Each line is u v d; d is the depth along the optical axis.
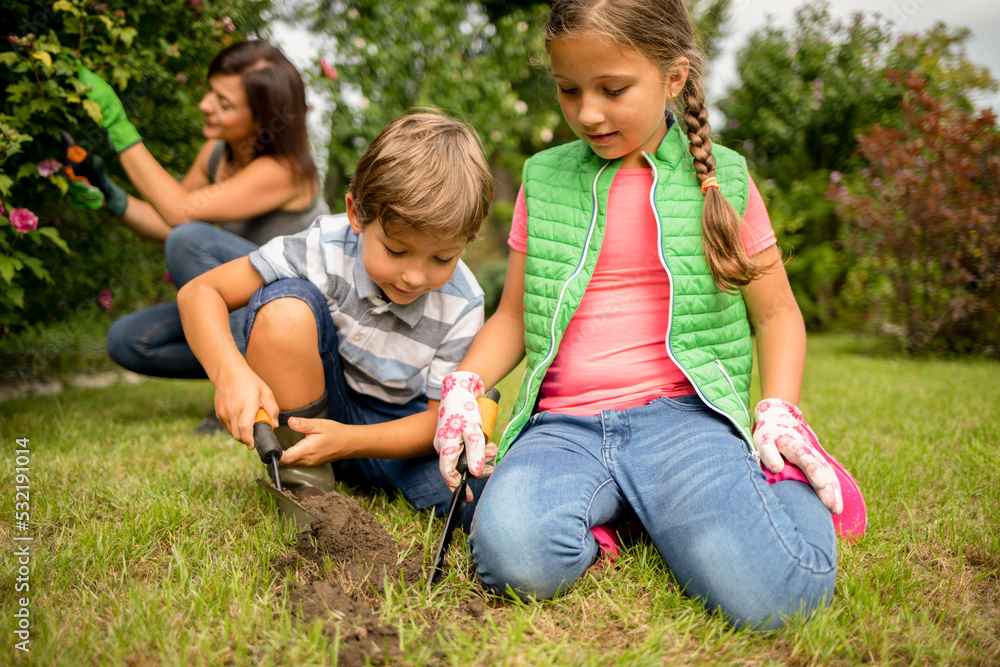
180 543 1.34
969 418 2.57
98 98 2.22
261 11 3.21
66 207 2.69
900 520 1.54
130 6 2.50
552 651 1.02
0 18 2.23
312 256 1.52
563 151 1.60
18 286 2.40
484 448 1.34
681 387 1.45
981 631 1.12
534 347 1.50
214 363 1.42
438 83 5.23
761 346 1.54
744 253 1.40
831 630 1.08
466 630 1.09
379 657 1.00
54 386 3.40
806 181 7.20
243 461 1.96
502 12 6.21
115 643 1.02
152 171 2.30
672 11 1.40
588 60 1.32
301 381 1.46
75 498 1.59
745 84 7.66
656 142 1.51
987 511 1.57
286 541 1.35
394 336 1.55
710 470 1.24
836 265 6.84
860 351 5.29
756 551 1.12
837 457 1.99
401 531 1.47
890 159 5.15
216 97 2.34
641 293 1.49
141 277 3.20
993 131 4.87
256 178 2.34
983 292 4.76
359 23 4.68
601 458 1.36
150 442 2.19
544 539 1.17
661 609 1.16
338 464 1.75
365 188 1.32
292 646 1.02
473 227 1.36
